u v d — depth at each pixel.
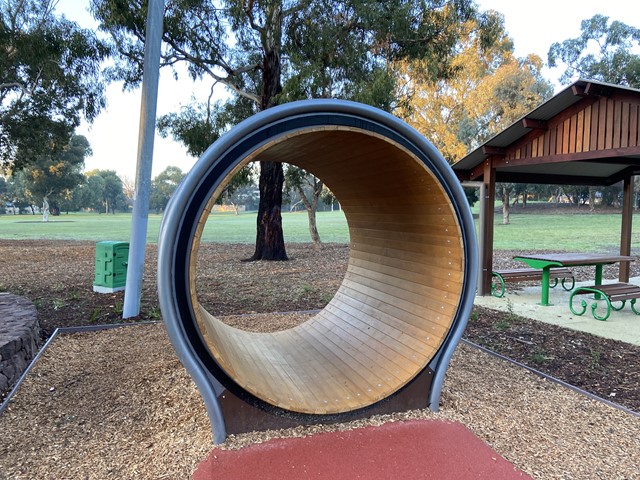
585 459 2.63
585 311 6.76
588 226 29.17
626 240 8.53
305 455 2.58
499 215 44.53
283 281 9.71
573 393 3.65
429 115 36.66
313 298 7.86
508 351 4.83
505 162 7.59
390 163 3.08
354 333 4.11
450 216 3.01
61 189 59.94
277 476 2.38
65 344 4.98
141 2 11.14
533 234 23.53
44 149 23.14
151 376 3.91
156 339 5.14
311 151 3.46
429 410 3.17
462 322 3.16
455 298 3.12
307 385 3.30
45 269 11.52
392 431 2.87
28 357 4.33
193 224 2.51
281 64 14.20
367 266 4.61
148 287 8.84
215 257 14.83
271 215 13.78
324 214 69.81
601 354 4.73
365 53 12.29
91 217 71.75
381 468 2.46
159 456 2.62
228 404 2.74
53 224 44.66
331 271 11.27
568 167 8.09
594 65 38.50
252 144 2.59
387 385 3.12
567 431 2.98
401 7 11.82
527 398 3.52
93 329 5.61
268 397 2.76
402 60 14.63
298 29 12.63
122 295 7.74
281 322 6.07
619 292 6.22
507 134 7.20
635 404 3.51
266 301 7.59
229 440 2.72
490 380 3.89
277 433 2.81
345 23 12.26
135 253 6.20
